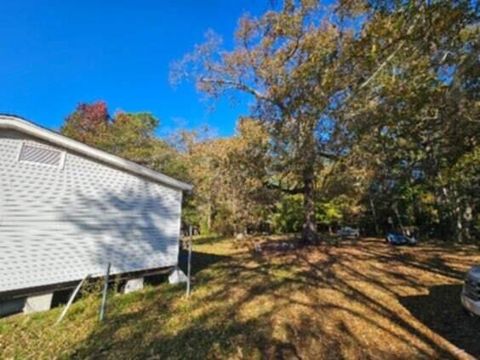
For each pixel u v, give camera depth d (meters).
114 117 31.92
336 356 4.69
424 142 10.02
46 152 7.51
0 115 6.63
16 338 5.50
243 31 13.68
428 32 4.57
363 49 5.46
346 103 7.38
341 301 7.50
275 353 4.82
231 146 18.81
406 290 8.28
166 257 10.09
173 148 27.05
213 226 29.33
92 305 7.31
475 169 21.36
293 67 12.23
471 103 6.60
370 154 12.25
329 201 33.16
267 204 23.72
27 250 7.01
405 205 32.53
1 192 6.71
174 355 4.80
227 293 8.48
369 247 17.81
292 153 13.06
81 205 8.06
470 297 5.10
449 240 25.36
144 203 9.59
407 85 6.37
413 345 4.97
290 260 13.73
